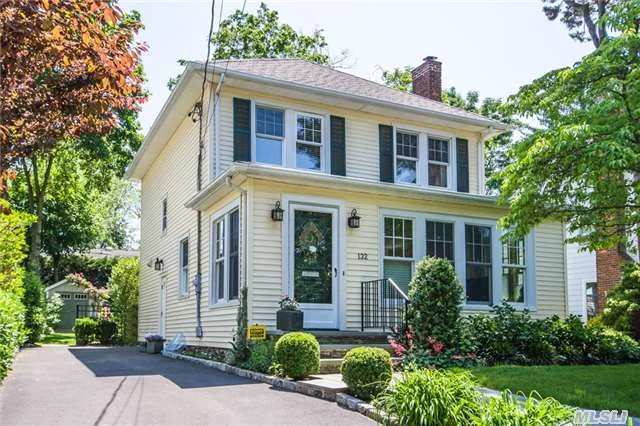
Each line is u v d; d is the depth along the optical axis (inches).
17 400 267.6
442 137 624.7
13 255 465.4
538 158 346.0
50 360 470.6
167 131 631.8
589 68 357.4
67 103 228.7
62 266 1315.2
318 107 552.7
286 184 421.1
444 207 494.9
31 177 1088.8
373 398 246.7
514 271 525.3
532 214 365.7
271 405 257.1
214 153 494.9
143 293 759.7
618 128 326.6
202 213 518.0
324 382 292.0
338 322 430.6
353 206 452.4
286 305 390.0
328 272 434.0
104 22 217.9
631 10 345.1
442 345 359.3
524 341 400.2
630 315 516.1
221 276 470.0
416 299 371.6
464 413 186.9
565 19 864.3
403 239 475.8
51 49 201.3
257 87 518.0
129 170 792.3
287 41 1136.2
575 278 794.8
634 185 352.2
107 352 585.0
